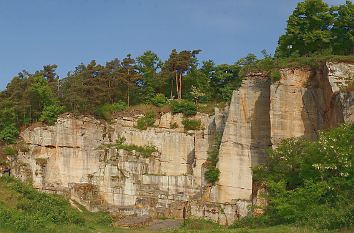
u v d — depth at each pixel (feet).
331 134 127.85
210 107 232.32
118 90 252.42
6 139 233.96
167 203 202.80
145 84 261.65
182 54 257.34
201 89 251.19
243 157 168.66
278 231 99.96
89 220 150.10
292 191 122.21
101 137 229.66
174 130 229.04
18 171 222.07
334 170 120.47
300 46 179.01
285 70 160.15
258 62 174.70
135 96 256.11
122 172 214.69
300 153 138.31
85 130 228.22
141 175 214.48
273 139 156.35
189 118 230.68
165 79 257.55
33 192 132.77
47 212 118.01
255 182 152.15
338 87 144.46
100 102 245.65
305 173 127.34
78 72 264.31
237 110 172.24
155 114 236.43
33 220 104.58
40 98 243.60
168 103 241.96
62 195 203.51
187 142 223.71
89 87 242.99
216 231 111.04
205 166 179.52
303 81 159.12
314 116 156.46
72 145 227.20
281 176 136.98
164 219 183.73
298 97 158.20
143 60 271.28
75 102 236.22
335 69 147.95
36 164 222.69
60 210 122.42
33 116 244.42
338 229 97.96
